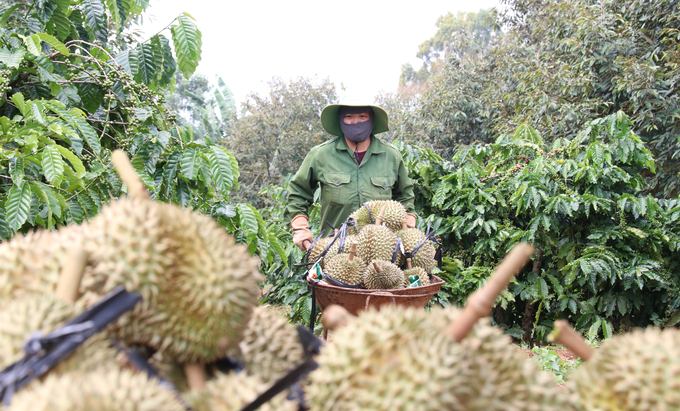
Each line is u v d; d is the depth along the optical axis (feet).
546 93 29.53
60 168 7.65
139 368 2.59
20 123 9.50
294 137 50.75
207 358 2.86
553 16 31.89
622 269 13.24
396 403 2.25
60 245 2.86
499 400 2.65
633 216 13.82
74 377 2.23
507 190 14.53
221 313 2.71
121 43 13.58
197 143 10.09
